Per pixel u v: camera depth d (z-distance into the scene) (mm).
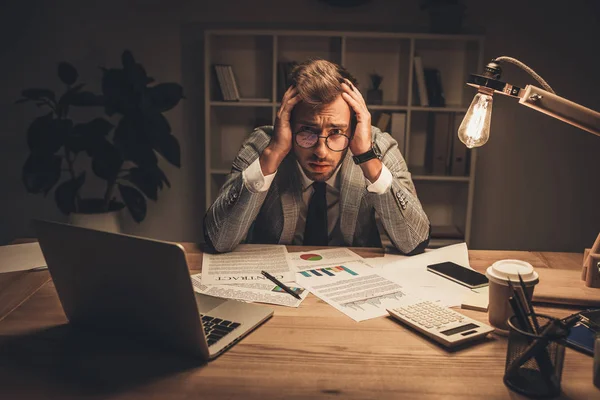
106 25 3371
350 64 3381
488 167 3506
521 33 3334
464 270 1368
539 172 3504
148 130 3008
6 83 3408
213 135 3338
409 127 3170
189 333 917
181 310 894
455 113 3182
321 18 3354
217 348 963
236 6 3352
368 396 839
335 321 1099
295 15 3354
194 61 3416
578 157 3471
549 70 3365
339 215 1818
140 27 3377
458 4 3139
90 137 2939
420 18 3320
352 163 1778
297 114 1548
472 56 3277
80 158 3471
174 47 3400
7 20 3342
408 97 3143
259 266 1414
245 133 3494
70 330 1064
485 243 3607
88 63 3402
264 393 845
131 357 956
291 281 1307
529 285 1014
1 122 3447
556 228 3570
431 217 3588
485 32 3340
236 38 3363
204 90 3340
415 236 1539
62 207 2963
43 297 1227
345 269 1398
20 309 1161
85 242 938
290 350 979
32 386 862
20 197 3523
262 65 3395
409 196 1573
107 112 2967
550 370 829
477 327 1040
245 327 1043
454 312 1107
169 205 3588
